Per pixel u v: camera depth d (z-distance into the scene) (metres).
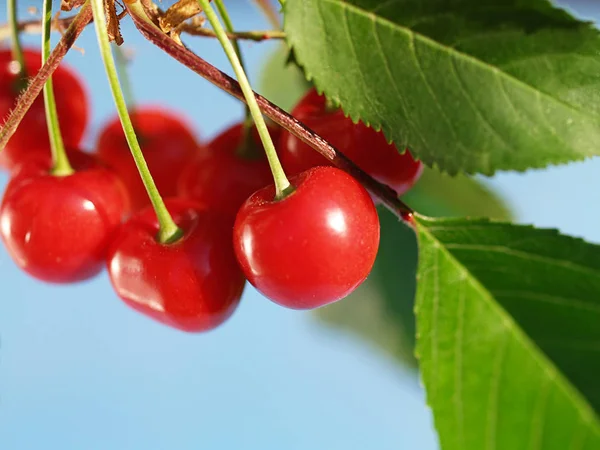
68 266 0.19
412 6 0.17
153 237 0.19
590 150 0.17
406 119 0.17
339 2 0.17
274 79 0.25
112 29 0.18
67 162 0.20
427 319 0.18
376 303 0.26
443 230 0.18
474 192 0.25
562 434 0.17
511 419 0.17
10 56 0.21
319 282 0.17
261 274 0.17
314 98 0.20
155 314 0.19
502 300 0.17
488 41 0.17
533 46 0.17
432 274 0.18
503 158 0.17
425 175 0.25
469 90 0.17
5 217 0.19
